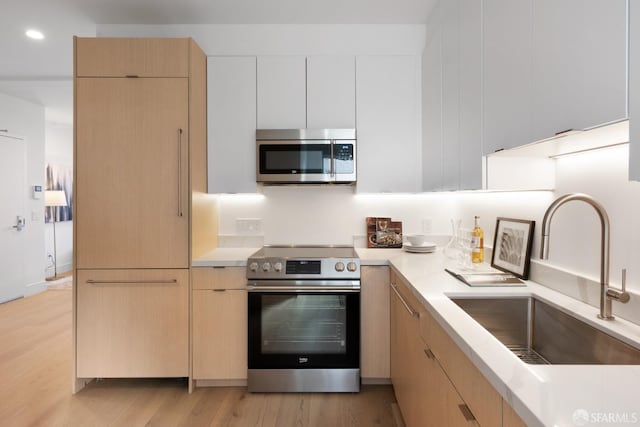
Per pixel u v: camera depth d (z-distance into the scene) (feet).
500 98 4.46
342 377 7.29
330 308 7.30
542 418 1.95
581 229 4.47
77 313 7.32
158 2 7.61
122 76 7.26
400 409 6.48
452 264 6.86
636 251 3.66
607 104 2.64
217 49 8.55
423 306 4.83
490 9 4.72
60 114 16.30
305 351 7.29
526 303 4.83
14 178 13.97
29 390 7.41
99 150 7.28
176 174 7.31
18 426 6.23
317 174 8.09
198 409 6.78
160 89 7.26
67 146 19.49
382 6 7.84
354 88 8.22
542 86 3.53
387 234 8.97
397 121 8.23
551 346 4.39
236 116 8.21
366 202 9.25
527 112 3.83
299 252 8.26
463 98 5.71
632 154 2.37
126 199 7.29
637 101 2.33
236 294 7.37
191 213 7.31
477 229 6.64
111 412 6.68
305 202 9.25
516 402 2.22
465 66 5.62
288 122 8.21
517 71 4.04
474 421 3.09
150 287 7.31
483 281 5.27
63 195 17.95
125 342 7.32
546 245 3.48
